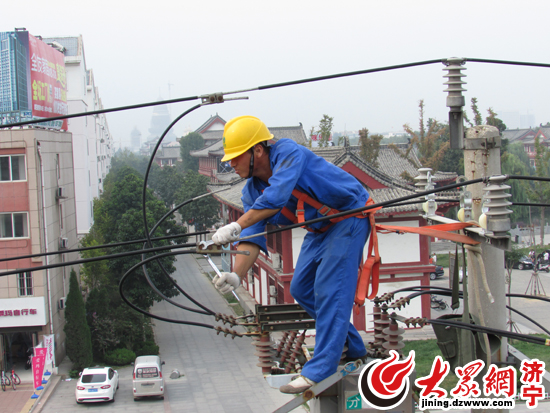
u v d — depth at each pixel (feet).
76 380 65.31
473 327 12.80
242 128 11.73
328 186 11.48
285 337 14.44
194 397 58.85
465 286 13.70
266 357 13.09
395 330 12.92
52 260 68.95
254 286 96.53
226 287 11.23
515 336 12.28
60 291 72.95
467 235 13.62
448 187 11.72
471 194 13.99
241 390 60.39
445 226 13.20
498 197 11.93
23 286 65.00
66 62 138.51
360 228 11.71
